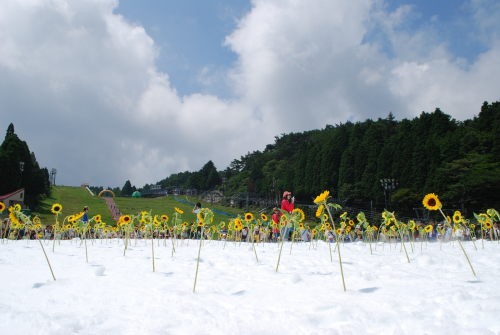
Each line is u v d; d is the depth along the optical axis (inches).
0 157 1904.5
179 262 218.2
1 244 352.5
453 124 2503.7
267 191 3489.2
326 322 95.0
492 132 1740.9
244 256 254.5
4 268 185.0
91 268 190.9
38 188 2271.2
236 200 3462.1
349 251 301.3
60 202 2642.7
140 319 98.4
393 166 2057.1
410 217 1827.0
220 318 97.9
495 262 195.2
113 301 118.4
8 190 1903.3
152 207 2891.2
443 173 1733.5
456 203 1646.2
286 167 3885.3
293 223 192.5
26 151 2239.2
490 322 84.0
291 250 295.6
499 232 399.9
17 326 93.3
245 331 87.4
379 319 91.7
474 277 145.2
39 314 102.0
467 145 1902.1
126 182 6382.9
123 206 2768.2
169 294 127.2
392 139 2215.8
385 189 1887.3
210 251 295.4
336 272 172.7
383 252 289.3
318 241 429.4
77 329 91.4
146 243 401.7
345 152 2393.0
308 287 135.9
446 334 79.4
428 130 2272.4
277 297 121.1
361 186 2209.6
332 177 2443.4
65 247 336.2
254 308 107.4
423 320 88.6
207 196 4254.4
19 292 131.4
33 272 174.7
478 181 1503.4
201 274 170.7
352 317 95.3
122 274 170.9
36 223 434.9
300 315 97.3
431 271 168.1
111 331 89.1
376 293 120.5
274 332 86.4
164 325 93.0
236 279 156.3
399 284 135.6
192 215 2532.0
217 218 2513.5
